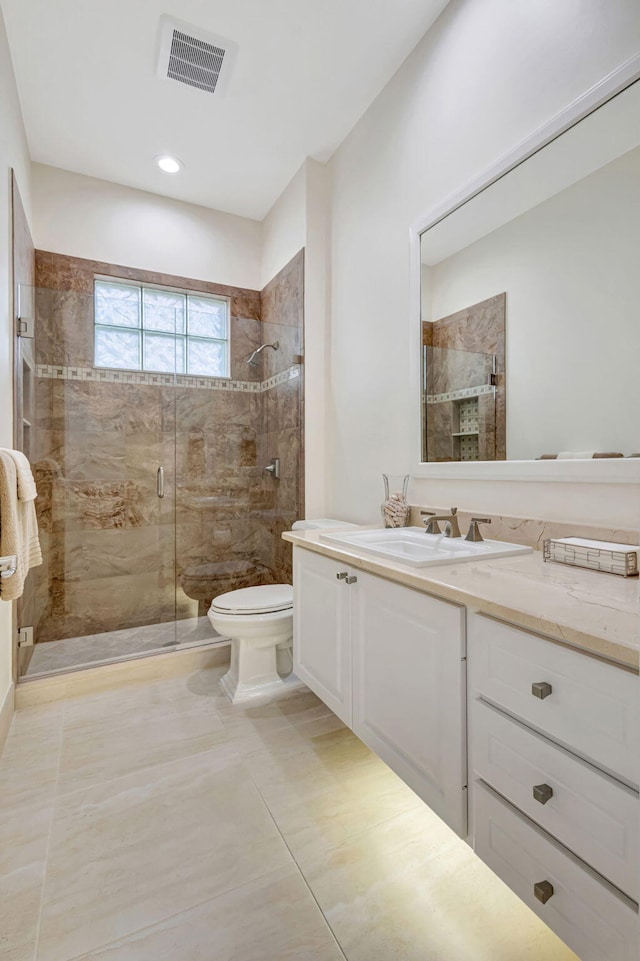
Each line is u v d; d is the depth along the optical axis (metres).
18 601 2.08
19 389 2.18
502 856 0.90
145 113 2.32
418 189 1.94
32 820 1.34
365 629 1.40
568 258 1.35
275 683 2.16
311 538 1.79
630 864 0.67
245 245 3.29
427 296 1.89
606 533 1.25
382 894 1.11
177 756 1.66
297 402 2.75
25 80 2.11
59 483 2.58
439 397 1.85
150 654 2.38
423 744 1.14
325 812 1.38
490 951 0.97
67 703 2.05
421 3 1.77
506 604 0.86
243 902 1.09
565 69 1.34
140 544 2.79
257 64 2.03
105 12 1.80
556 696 0.79
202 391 2.99
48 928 1.02
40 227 2.68
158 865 1.19
